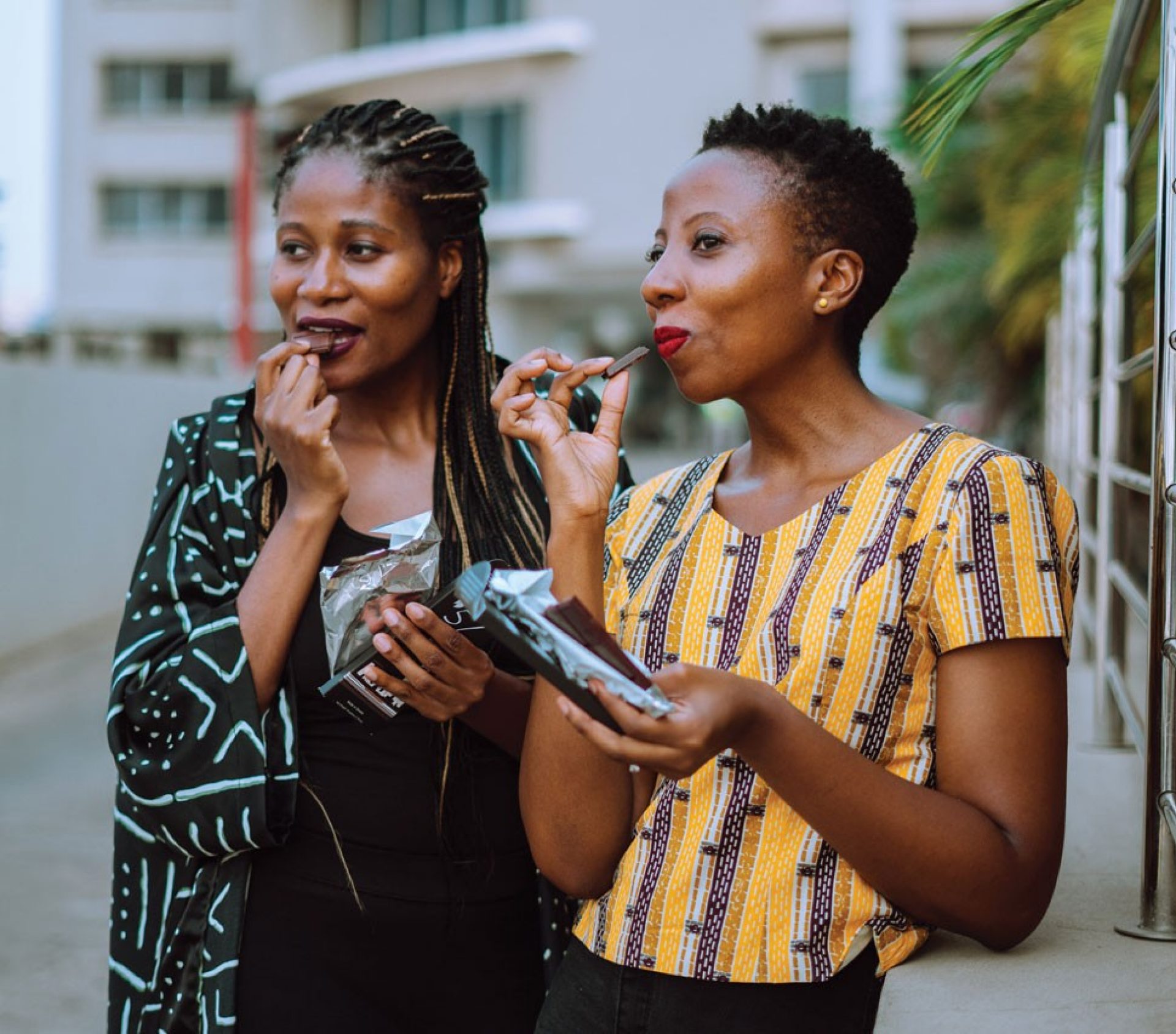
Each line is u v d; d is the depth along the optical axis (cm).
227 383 1245
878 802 126
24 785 580
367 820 186
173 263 2881
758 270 143
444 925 189
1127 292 280
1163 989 136
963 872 129
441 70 2414
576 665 113
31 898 442
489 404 207
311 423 176
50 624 905
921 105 221
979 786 133
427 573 173
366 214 189
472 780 190
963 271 807
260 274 2433
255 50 2686
